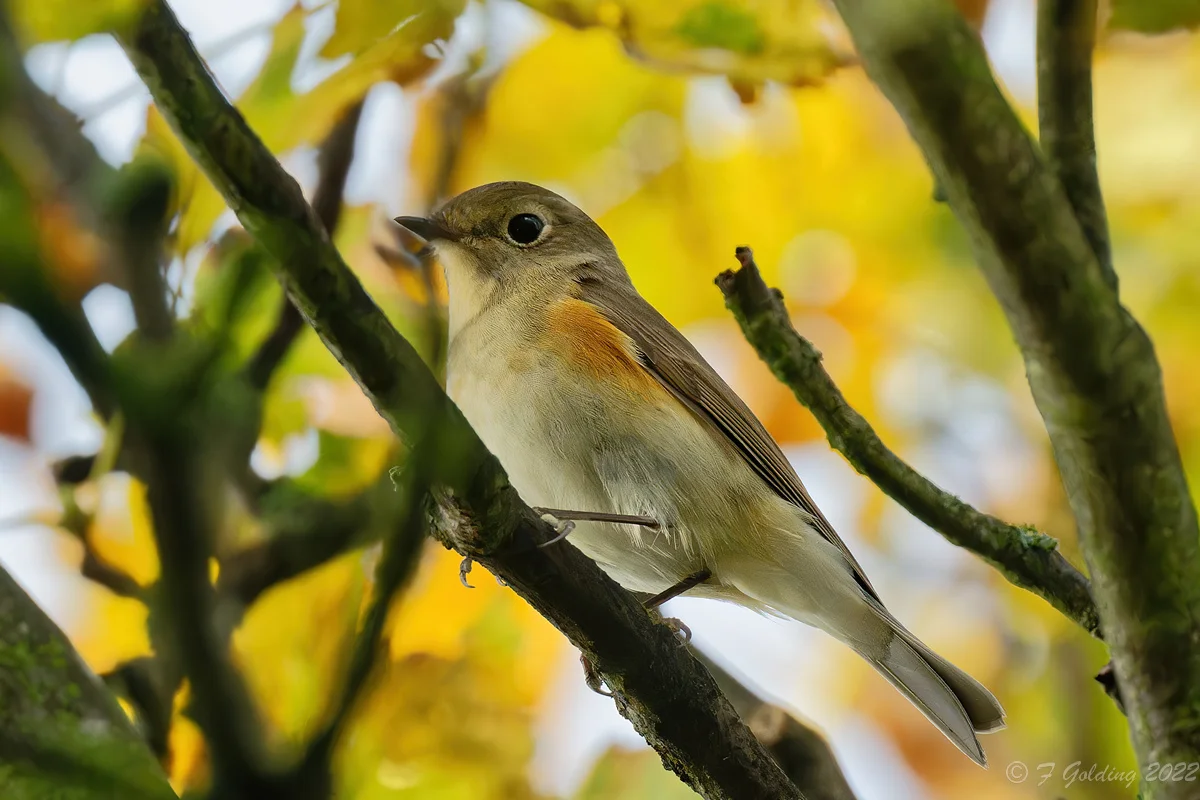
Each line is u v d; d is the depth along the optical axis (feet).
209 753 10.80
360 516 17.75
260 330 17.72
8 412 19.22
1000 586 38.75
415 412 14.29
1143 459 14.74
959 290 36.22
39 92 13.69
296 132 22.65
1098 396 14.33
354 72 22.68
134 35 12.20
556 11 24.38
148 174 12.07
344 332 13.93
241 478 17.65
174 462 9.88
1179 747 15.69
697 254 33.83
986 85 12.61
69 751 11.31
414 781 23.13
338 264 13.80
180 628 10.47
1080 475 15.07
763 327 20.90
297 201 13.38
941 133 12.75
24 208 8.61
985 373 37.19
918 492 21.71
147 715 14.67
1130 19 18.75
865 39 12.48
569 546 19.45
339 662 11.57
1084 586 21.81
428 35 22.93
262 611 17.88
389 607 11.42
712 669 27.71
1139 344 14.20
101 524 15.42
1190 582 15.35
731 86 25.23
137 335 11.77
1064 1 15.85
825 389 21.12
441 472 14.32
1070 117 16.07
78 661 14.88
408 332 24.90
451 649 24.14
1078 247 13.57
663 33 24.54
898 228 34.65
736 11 24.40
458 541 18.48
